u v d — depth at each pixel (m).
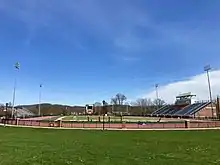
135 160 19.36
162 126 62.38
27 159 19.45
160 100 187.00
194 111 121.00
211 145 28.83
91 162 18.53
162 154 22.22
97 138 36.88
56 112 185.12
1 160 18.95
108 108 177.75
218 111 115.00
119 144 29.61
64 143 30.34
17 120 73.00
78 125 64.12
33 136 39.59
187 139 35.66
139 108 188.62
